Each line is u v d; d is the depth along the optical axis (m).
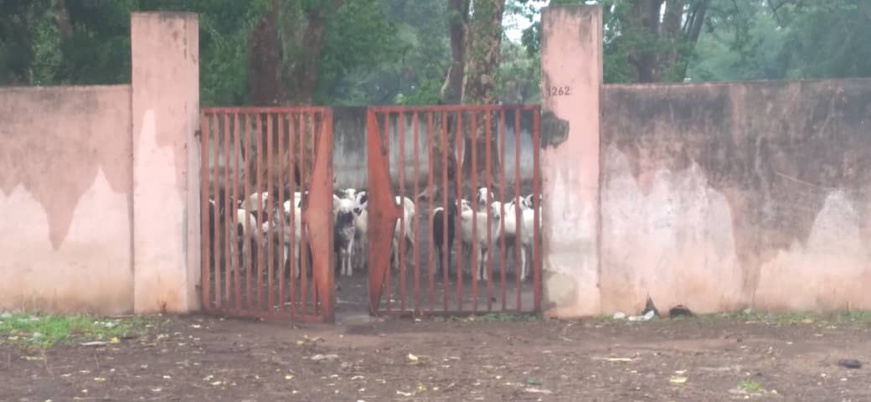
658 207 11.55
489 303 11.79
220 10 17.66
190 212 11.75
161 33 11.60
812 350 9.66
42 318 11.30
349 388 8.22
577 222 11.57
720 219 11.51
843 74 32.84
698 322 11.20
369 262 11.84
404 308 11.84
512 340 10.40
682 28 32.84
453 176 22.88
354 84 41.69
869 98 11.38
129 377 8.62
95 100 11.77
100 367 9.01
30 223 11.88
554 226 11.59
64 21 18.61
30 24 18.98
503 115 11.67
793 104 11.44
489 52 23.17
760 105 11.47
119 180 11.80
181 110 11.65
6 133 11.81
